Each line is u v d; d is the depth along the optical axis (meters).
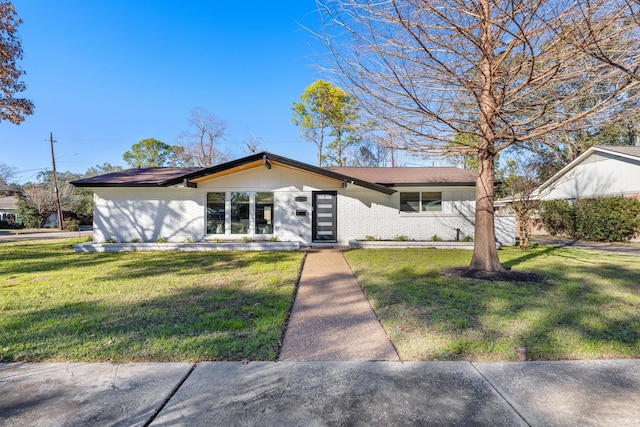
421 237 12.52
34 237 18.95
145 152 47.81
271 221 12.38
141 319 4.04
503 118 5.11
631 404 2.31
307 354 3.15
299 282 6.29
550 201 18.81
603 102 4.61
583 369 2.83
